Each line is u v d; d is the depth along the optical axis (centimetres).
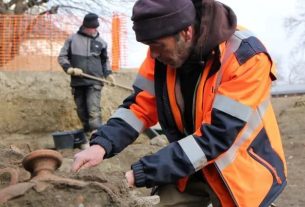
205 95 259
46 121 1127
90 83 908
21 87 1137
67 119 1144
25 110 1119
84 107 923
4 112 1100
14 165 427
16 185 293
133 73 1281
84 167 272
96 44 917
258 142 262
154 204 336
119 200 299
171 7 240
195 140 249
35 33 1250
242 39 257
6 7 1656
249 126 259
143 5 243
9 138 1085
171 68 267
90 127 911
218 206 279
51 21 1255
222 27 252
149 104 290
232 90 251
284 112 1252
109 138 280
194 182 287
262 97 257
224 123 247
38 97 1135
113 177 337
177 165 247
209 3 252
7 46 1241
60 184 292
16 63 1244
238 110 248
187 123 273
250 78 251
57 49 1253
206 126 251
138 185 250
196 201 291
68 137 883
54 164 310
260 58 255
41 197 285
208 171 264
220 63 254
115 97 1195
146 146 853
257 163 259
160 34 241
